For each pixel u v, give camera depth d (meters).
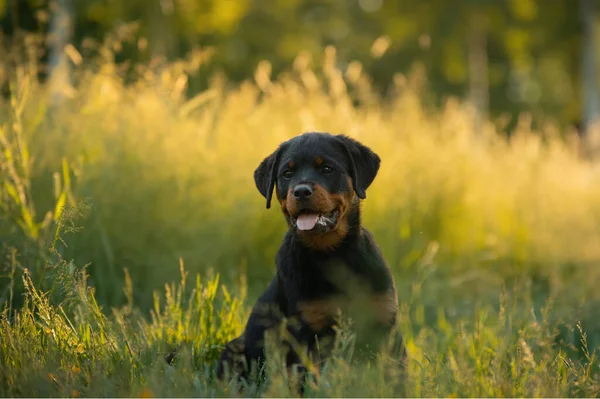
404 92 11.61
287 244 5.29
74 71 8.99
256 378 4.79
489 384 4.39
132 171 8.08
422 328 6.37
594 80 27.80
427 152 10.41
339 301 4.99
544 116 33.50
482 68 28.05
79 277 5.23
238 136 9.27
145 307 7.04
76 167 7.57
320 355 4.93
